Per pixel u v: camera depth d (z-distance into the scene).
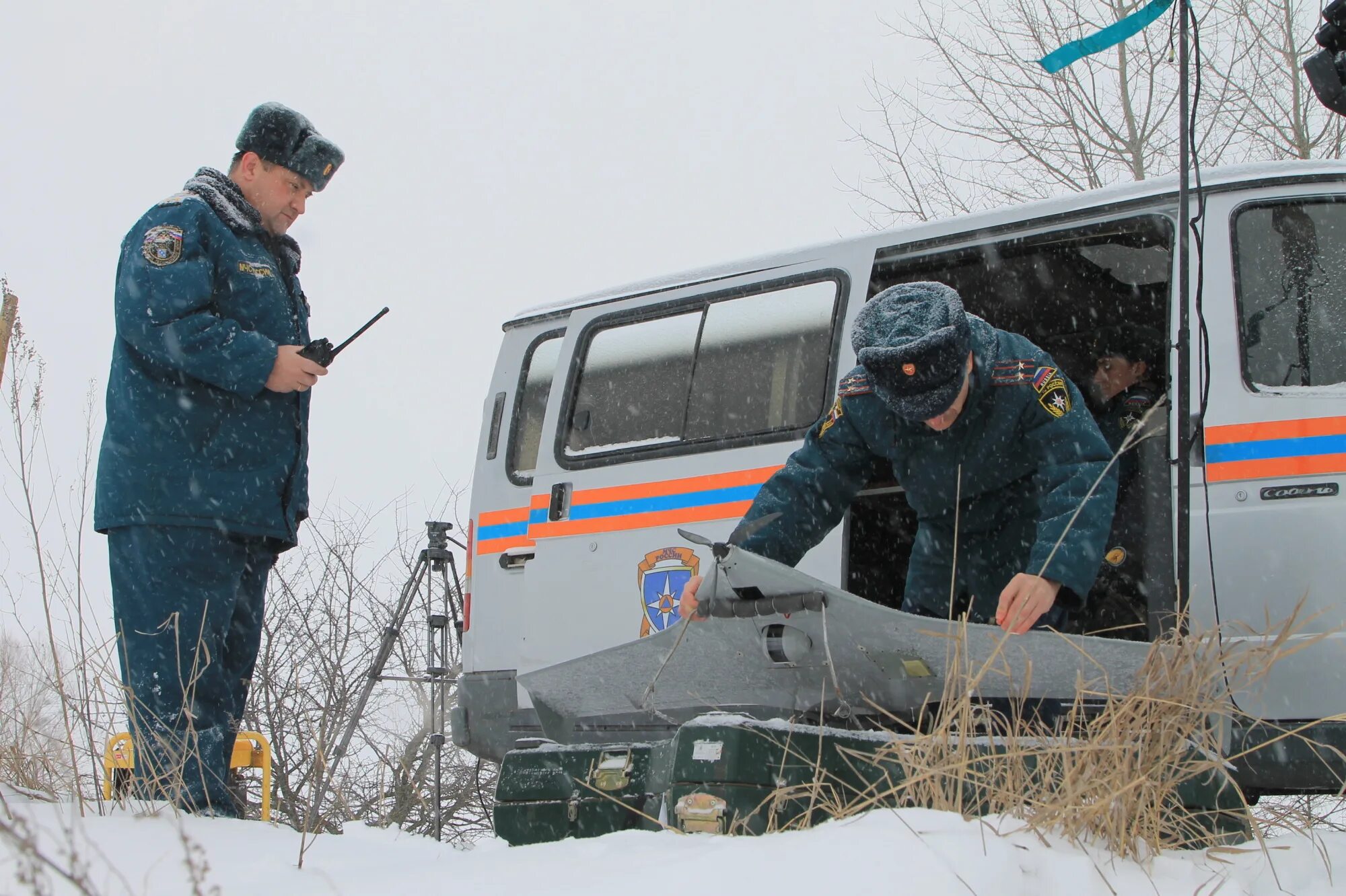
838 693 3.30
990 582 3.67
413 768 7.28
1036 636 2.85
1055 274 5.44
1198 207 4.02
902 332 3.24
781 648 3.09
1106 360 5.34
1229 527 3.95
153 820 3.15
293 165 3.95
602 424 5.57
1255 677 3.01
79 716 3.58
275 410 3.80
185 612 3.62
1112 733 2.63
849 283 5.05
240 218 3.87
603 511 5.41
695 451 5.20
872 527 5.27
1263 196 4.28
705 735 2.75
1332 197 4.23
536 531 5.58
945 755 2.68
